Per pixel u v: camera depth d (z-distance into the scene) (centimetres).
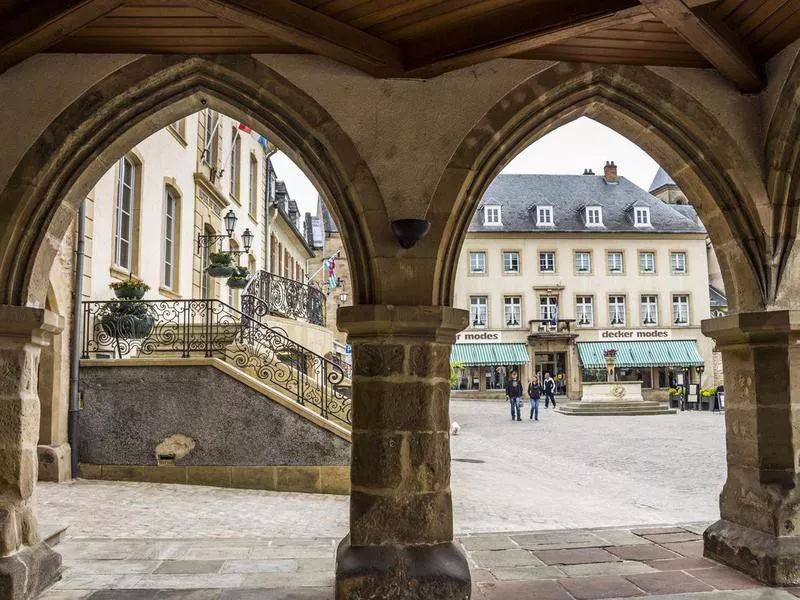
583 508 746
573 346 3875
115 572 493
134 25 432
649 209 4091
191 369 859
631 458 1237
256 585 465
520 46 425
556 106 482
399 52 458
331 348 1571
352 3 404
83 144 464
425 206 459
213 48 462
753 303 500
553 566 512
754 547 479
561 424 2070
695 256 3978
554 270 3916
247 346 995
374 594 421
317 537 599
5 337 449
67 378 866
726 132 493
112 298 1051
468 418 2345
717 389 2672
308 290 1602
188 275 1436
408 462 440
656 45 464
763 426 491
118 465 862
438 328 448
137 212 1172
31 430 470
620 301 3934
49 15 398
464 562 438
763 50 477
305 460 830
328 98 468
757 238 495
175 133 1357
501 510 727
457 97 473
